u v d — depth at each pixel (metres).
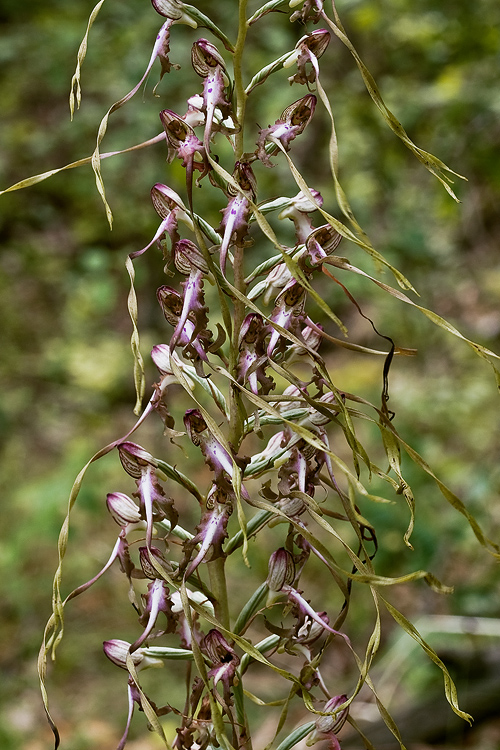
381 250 7.36
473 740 3.90
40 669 1.50
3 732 4.58
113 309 9.18
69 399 8.03
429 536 4.69
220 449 1.47
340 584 1.44
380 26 6.71
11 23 10.12
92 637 5.41
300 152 7.69
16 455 7.25
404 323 7.50
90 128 8.72
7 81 10.69
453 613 4.61
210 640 1.49
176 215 1.48
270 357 1.44
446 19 6.45
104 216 9.45
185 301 1.45
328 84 7.30
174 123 1.41
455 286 7.82
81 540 6.09
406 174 7.86
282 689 4.84
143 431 7.41
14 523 6.23
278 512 1.44
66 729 4.72
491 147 6.25
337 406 1.37
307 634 1.52
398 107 6.98
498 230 7.99
